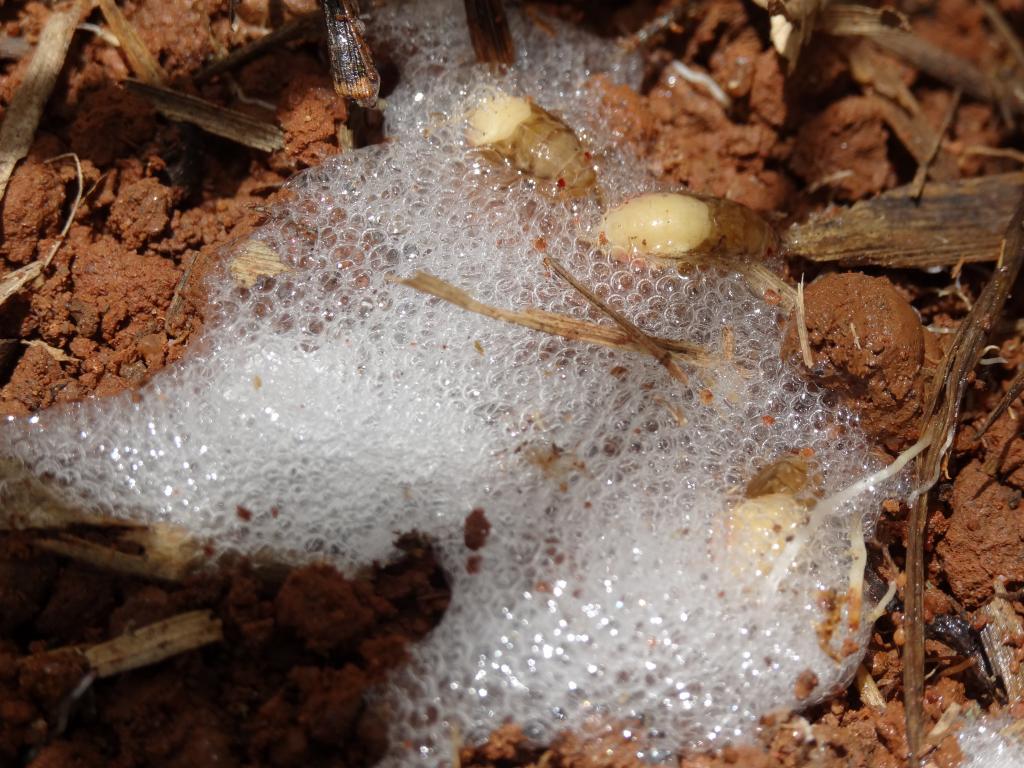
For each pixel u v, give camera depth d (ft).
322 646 0.29
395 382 0.31
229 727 0.29
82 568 0.29
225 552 0.30
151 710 0.29
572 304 0.32
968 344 0.32
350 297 0.32
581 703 0.29
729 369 0.32
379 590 0.30
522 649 0.29
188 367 0.31
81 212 0.32
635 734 0.29
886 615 0.31
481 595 0.30
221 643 0.29
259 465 0.30
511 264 0.32
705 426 0.31
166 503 0.30
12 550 0.29
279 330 0.31
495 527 0.30
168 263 0.32
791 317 0.32
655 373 0.32
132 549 0.30
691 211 0.32
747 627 0.30
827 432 0.32
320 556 0.30
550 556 0.30
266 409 0.31
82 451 0.30
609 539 0.30
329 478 0.30
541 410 0.31
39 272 0.32
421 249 0.32
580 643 0.30
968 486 0.32
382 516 0.30
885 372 0.31
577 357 0.32
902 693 0.30
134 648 0.29
